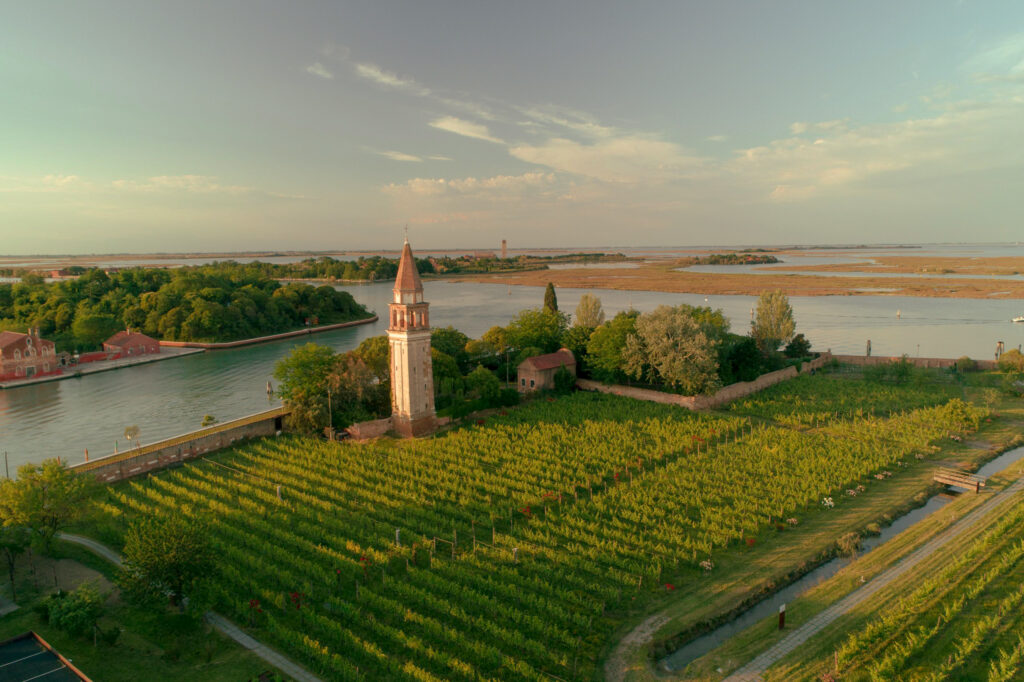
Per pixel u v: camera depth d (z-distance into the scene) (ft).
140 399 399.24
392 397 311.88
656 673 135.54
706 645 148.46
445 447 282.56
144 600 148.97
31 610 154.40
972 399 354.54
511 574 171.83
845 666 133.28
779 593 170.30
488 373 343.46
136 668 133.59
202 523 170.30
